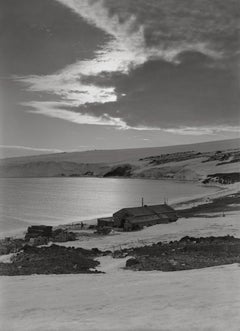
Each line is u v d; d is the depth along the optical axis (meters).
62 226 74.69
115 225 68.00
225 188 179.00
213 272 23.77
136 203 139.12
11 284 23.16
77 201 151.38
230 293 16.80
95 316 14.70
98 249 43.34
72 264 32.38
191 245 39.81
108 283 22.62
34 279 25.38
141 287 20.41
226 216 73.50
